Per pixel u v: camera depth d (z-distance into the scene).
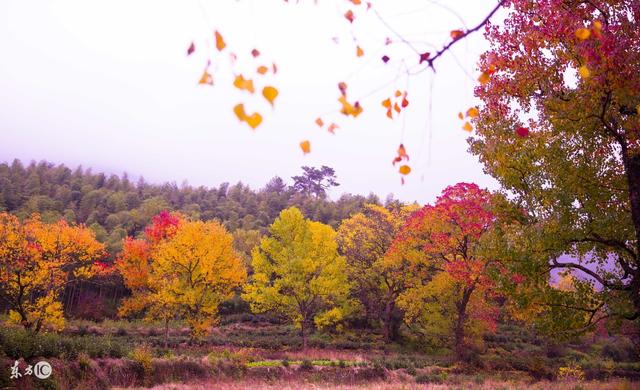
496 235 11.84
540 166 10.68
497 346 31.89
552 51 9.76
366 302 36.34
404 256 27.31
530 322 13.61
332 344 30.61
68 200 100.69
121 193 100.12
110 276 45.03
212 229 28.73
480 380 18.22
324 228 28.69
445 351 30.14
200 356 21.22
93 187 116.00
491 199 12.05
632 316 9.82
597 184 10.23
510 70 10.27
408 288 30.91
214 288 25.98
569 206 10.05
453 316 26.25
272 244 28.03
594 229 10.10
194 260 24.73
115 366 15.73
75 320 38.69
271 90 1.90
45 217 68.75
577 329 11.16
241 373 17.83
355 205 96.19
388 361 22.03
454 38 2.45
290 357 22.77
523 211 11.36
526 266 10.69
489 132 11.28
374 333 37.25
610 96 9.00
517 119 10.89
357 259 34.62
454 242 23.20
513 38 9.99
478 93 11.08
